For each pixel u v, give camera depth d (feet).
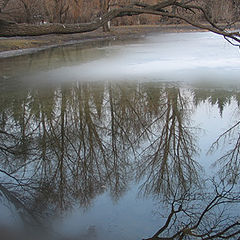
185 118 29.94
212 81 41.98
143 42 89.04
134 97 35.86
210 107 32.45
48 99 35.14
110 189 17.92
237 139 24.64
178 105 33.14
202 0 37.73
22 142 24.79
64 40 90.33
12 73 47.85
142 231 14.03
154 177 19.43
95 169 20.65
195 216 15.03
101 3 79.97
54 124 28.60
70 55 65.10
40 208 15.88
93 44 85.56
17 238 13.46
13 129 27.32
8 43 73.26
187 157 22.06
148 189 17.93
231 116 30.01
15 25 12.84
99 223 14.58
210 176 19.39
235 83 40.73
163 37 104.42
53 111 31.55
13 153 22.85
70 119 29.86
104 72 48.26
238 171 19.74
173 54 64.08
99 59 59.57
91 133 26.94
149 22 150.10
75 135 26.55
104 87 39.99
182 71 48.06
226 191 17.44
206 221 14.65
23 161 21.66
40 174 19.75
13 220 14.65
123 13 16.63
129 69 50.08
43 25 13.37
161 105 33.30
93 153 23.18
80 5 97.91
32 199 16.67
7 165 21.06
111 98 35.65
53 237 13.55
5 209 15.53
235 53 63.82
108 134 26.86
